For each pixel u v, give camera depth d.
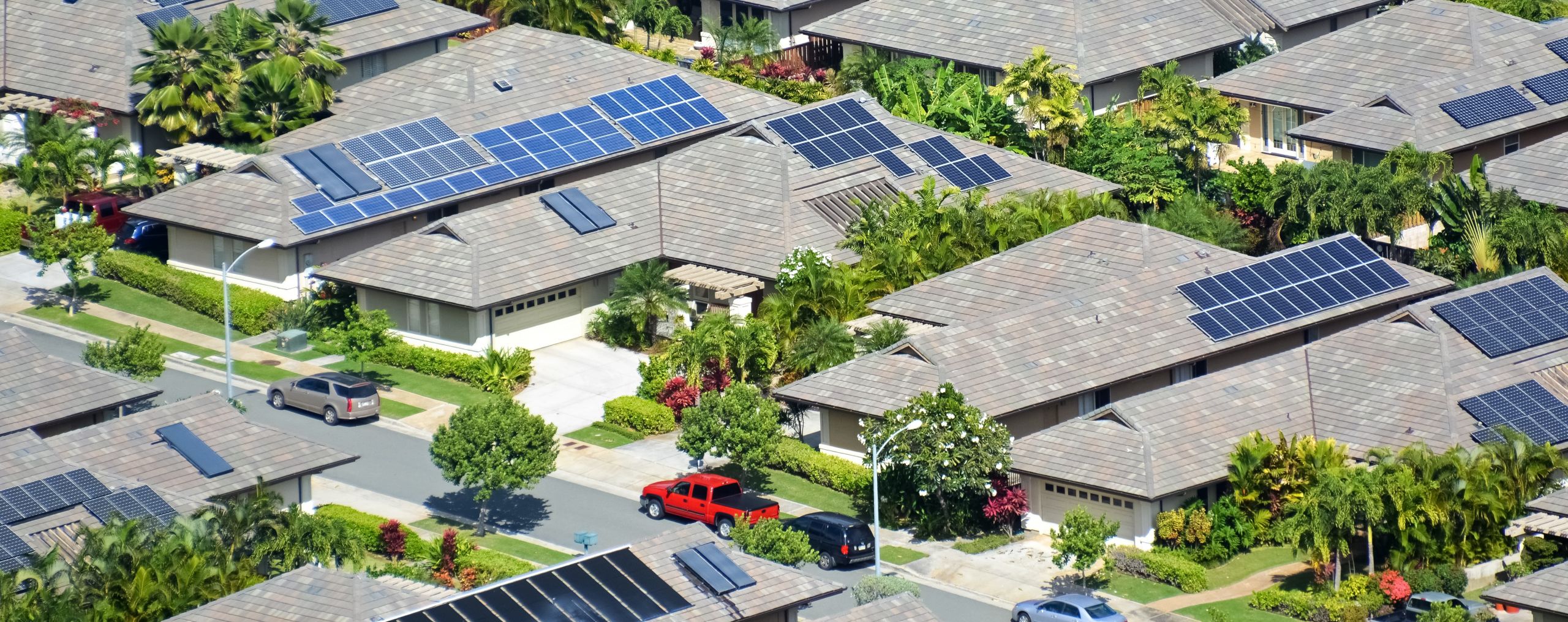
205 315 123.62
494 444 100.94
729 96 140.12
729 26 155.00
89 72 137.25
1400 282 117.38
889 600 86.56
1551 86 137.25
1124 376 108.50
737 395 105.88
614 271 122.69
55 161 129.38
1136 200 132.50
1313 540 96.69
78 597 88.56
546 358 120.31
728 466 109.75
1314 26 152.75
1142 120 137.00
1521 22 142.25
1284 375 108.62
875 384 107.62
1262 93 141.62
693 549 88.00
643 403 113.12
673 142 136.00
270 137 134.12
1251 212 132.12
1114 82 142.75
